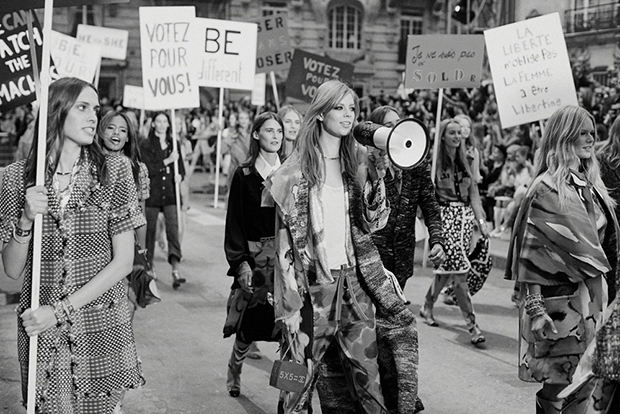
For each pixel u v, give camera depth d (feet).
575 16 63.31
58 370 10.13
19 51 23.75
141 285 17.21
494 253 34.63
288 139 19.47
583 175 13.26
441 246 16.33
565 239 12.60
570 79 28.81
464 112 56.18
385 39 110.73
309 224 12.19
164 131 30.45
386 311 12.43
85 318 10.21
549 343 12.89
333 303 12.16
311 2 108.78
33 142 10.32
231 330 17.07
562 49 28.76
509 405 17.10
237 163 40.50
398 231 15.76
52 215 10.12
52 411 10.13
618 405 9.93
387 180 15.61
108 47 43.45
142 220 10.61
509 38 29.09
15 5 12.47
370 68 110.73
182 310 26.18
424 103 61.21
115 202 10.41
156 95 32.37
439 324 24.26
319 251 12.05
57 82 10.34
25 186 10.19
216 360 20.45
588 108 50.96
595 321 12.75
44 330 9.87
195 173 87.04
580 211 12.67
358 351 12.16
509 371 19.57
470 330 21.89
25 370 10.29
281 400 12.64
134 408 16.81
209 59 35.55
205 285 30.50
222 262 35.70
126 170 10.59
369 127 11.75
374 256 12.39
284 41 39.78
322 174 12.14
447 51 30.63
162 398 17.47
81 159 10.36
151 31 32.53
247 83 35.78
